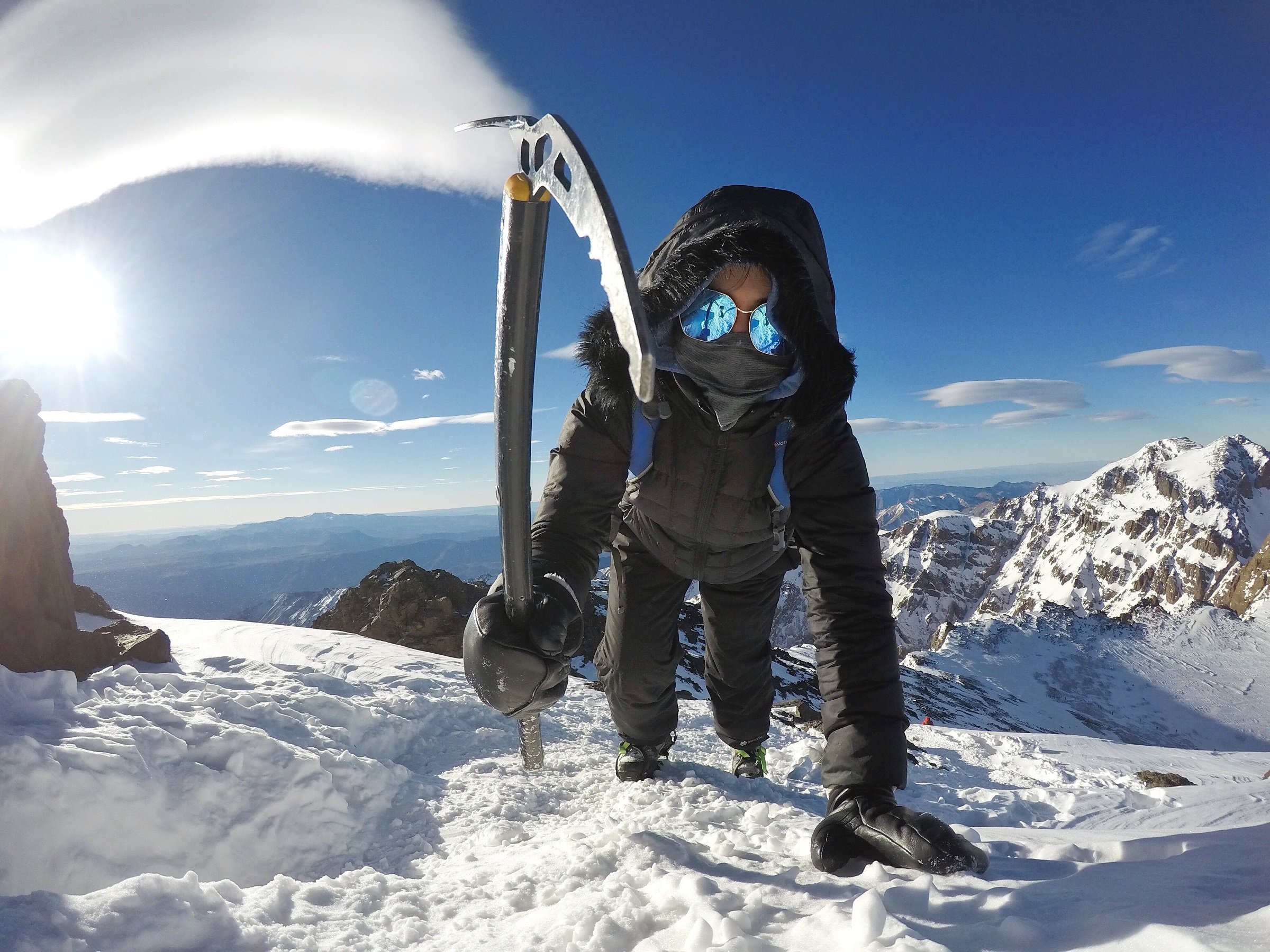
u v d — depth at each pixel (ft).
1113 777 24.52
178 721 7.99
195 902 4.10
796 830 5.70
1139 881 3.60
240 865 6.72
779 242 5.09
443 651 46.57
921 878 3.87
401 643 47.06
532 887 4.73
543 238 2.53
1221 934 2.65
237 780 7.28
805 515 5.99
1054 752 34.27
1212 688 404.36
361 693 12.90
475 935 4.08
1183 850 4.63
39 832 5.93
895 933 3.05
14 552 13.09
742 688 8.50
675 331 5.41
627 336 1.95
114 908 3.81
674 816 6.59
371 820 7.79
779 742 17.76
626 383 5.55
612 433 5.79
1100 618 500.74
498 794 8.16
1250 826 4.87
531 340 2.76
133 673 10.09
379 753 10.79
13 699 7.97
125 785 6.49
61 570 14.52
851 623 5.71
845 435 5.98
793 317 5.22
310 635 28.09
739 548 6.73
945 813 10.36
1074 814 10.55
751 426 5.76
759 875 4.68
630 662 7.71
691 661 67.21
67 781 6.18
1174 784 23.32
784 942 3.36
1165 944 2.62
